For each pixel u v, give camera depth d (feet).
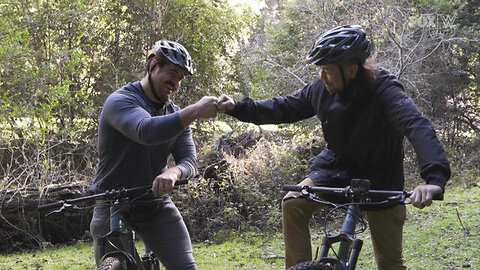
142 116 12.38
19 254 30.86
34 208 32.17
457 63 52.24
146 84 13.29
